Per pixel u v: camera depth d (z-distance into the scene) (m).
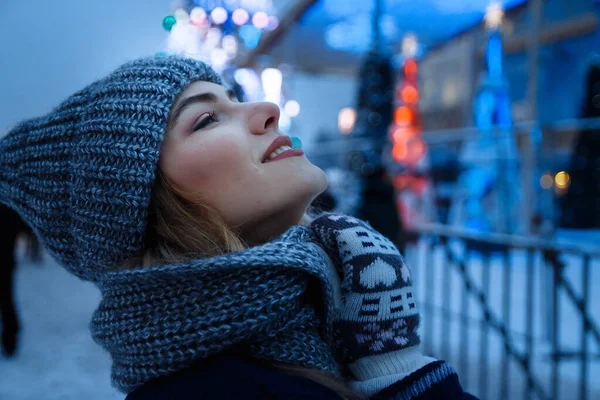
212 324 0.74
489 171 5.90
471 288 2.91
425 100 8.59
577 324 3.56
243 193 0.88
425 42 6.72
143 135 0.87
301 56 7.17
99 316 0.88
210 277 0.77
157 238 0.93
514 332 3.07
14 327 3.66
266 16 4.92
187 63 0.97
